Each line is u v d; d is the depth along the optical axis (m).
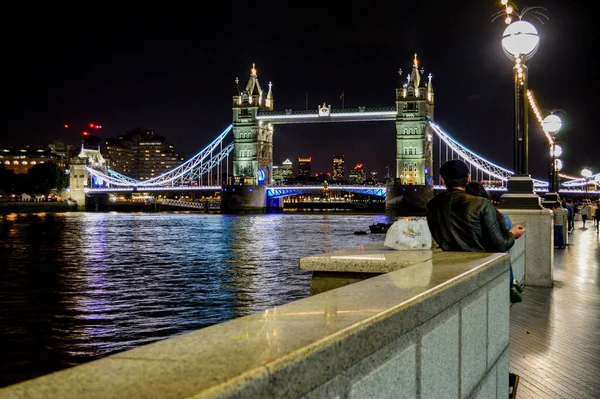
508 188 16.03
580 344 9.09
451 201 6.32
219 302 29.69
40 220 137.25
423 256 5.30
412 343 3.10
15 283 37.19
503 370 5.39
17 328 24.17
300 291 32.75
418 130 190.62
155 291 33.34
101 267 45.72
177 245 66.81
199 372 1.88
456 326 3.88
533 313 11.62
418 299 3.13
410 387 3.07
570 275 17.45
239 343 2.21
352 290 3.37
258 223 125.44
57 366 19.12
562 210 27.12
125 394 1.69
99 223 123.88
